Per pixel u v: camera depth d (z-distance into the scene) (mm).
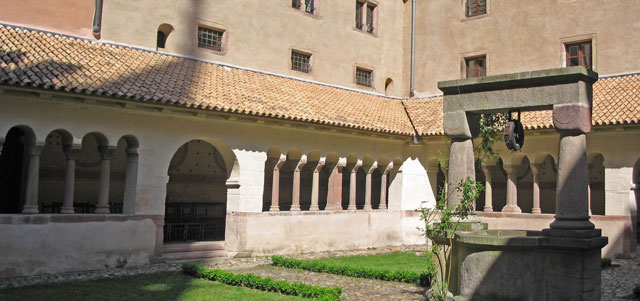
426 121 20953
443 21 23469
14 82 11570
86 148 17609
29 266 12242
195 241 17297
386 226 20562
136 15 16656
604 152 17516
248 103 15883
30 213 12461
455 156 9914
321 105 18609
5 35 13891
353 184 19594
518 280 8516
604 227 17359
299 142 17703
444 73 23172
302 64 20984
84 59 14328
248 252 16219
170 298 10023
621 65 19016
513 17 21578
